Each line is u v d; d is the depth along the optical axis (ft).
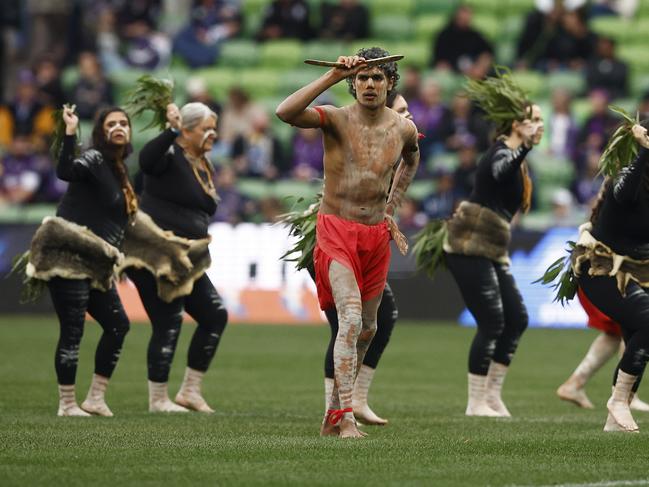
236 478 53.47
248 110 195.52
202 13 215.92
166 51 216.74
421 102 185.57
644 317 71.36
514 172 82.99
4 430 69.15
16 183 188.14
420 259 88.53
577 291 82.58
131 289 172.96
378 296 68.39
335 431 67.97
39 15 234.58
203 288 85.25
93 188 77.71
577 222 173.99
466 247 84.28
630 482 53.78
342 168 66.49
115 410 83.82
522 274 164.86
